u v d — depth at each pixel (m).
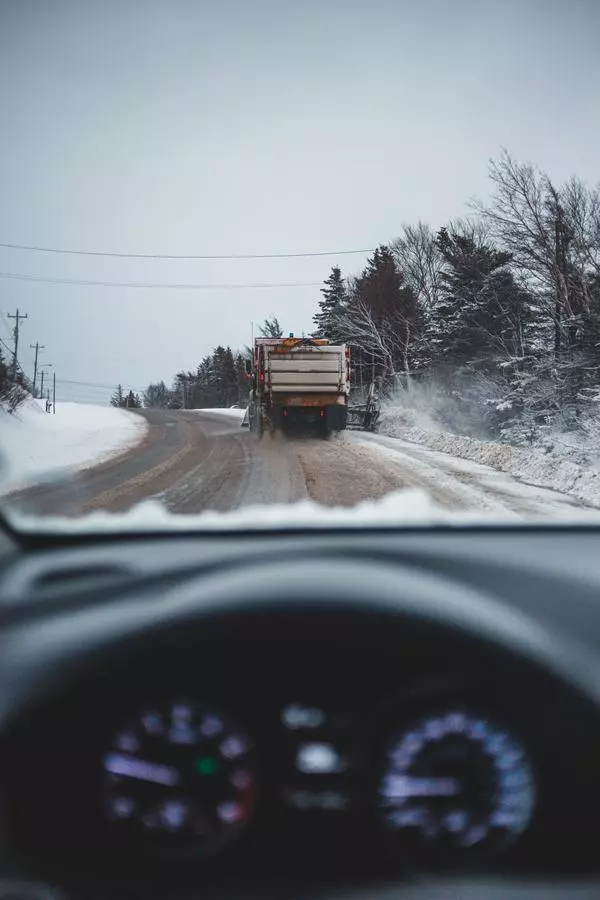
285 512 5.16
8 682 2.16
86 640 2.28
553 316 24.95
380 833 2.02
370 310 40.06
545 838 2.04
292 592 2.47
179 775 2.05
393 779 2.04
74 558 3.51
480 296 31.08
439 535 3.94
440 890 1.93
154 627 2.30
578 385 21.88
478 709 2.06
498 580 3.01
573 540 3.78
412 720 2.05
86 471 13.92
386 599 2.43
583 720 2.09
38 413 32.66
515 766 2.06
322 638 2.26
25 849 2.04
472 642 2.25
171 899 1.89
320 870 1.99
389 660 2.18
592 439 19.41
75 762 2.07
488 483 11.43
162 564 3.26
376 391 26.95
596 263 23.66
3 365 30.16
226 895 1.90
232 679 2.12
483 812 2.03
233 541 3.79
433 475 12.29
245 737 2.05
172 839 2.03
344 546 3.56
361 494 10.33
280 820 2.03
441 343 32.59
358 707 2.09
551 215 24.58
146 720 2.07
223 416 41.47
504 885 1.95
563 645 2.35
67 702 2.09
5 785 2.08
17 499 8.32
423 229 44.81
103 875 1.96
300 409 20.19
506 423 25.69
